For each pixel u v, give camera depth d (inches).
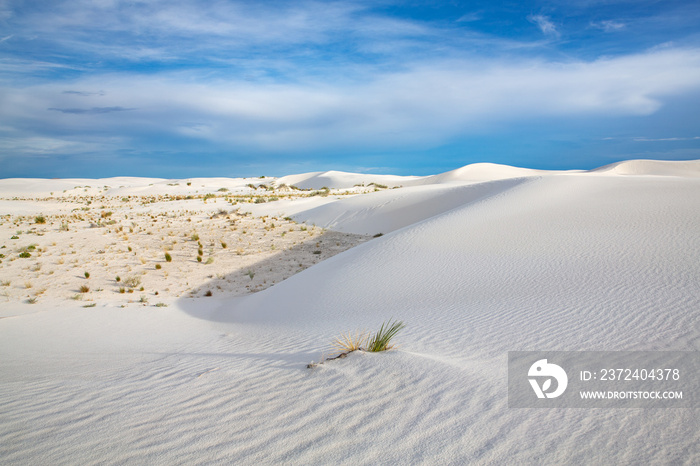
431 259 515.8
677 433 111.6
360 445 112.4
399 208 1285.7
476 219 715.4
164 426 130.1
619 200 714.2
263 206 1501.0
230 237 943.0
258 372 190.7
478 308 300.0
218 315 462.0
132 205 1626.5
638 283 299.0
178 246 822.5
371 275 490.3
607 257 394.6
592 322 228.7
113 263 680.4
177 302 519.2
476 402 135.7
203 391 166.6
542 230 571.2
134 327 393.1
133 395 165.5
